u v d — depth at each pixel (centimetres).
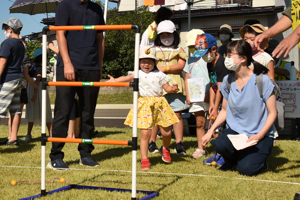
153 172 384
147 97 419
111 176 365
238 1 1869
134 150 280
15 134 582
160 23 515
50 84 310
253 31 454
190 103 483
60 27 310
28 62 622
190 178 357
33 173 379
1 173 377
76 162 442
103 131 759
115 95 1753
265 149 379
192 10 1822
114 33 1750
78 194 300
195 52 459
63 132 409
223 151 389
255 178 361
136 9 1862
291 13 338
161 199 286
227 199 286
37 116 647
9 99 532
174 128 509
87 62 418
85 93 423
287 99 629
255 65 387
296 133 664
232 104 396
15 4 763
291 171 391
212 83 470
